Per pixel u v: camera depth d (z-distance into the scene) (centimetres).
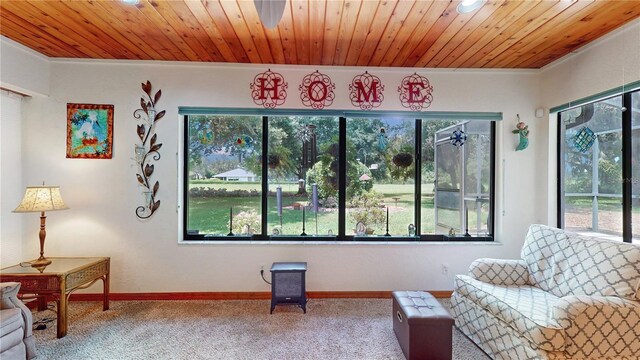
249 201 332
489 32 246
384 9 212
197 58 304
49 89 304
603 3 205
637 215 246
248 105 318
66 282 241
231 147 330
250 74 318
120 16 225
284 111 320
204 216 328
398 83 325
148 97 312
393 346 229
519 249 329
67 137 306
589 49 270
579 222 294
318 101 321
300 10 213
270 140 332
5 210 287
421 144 339
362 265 321
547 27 238
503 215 329
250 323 262
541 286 240
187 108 314
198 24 236
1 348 187
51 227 306
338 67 321
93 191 308
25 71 279
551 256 243
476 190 342
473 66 321
